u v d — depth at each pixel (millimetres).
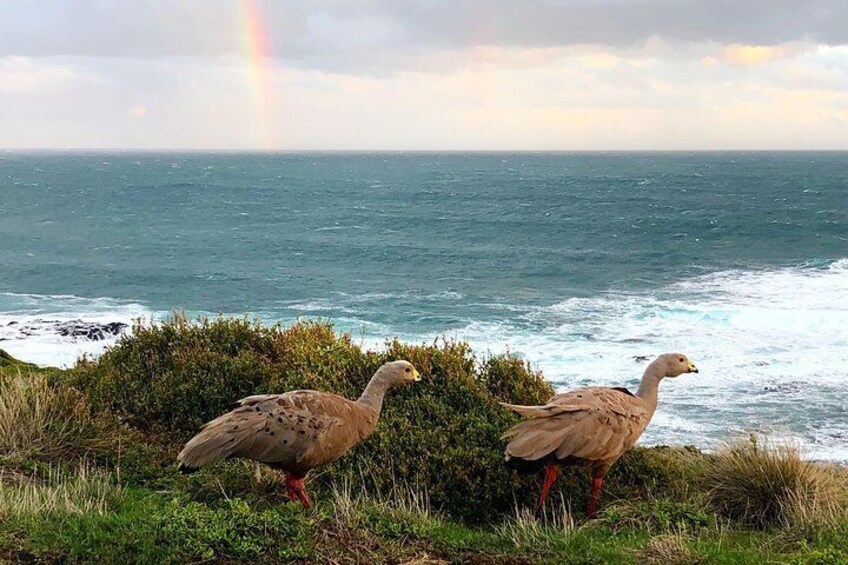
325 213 100500
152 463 8164
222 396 9250
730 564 6391
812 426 21078
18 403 8641
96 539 5879
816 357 28078
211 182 165000
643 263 56719
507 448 7402
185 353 10008
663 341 31172
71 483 7379
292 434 6535
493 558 6480
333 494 7539
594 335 33031
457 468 8109
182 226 86625
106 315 40406
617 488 8750
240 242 73188
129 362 10219
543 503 7898
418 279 52844
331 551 6082
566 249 65812
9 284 51531
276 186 153750
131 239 75312
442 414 8836
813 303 37750
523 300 43656
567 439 7449
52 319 37750
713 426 21109
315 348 9977
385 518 6824
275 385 9047
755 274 49156
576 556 6562
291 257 63938
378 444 8273
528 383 10023
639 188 141000
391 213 99438
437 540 6711
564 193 130500
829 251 59281
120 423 9023
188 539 5793
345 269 57906
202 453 6359
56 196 126438
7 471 7602
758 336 31453
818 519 7484
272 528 6113
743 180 164000
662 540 6793
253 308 43531
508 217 92438
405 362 7562
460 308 41625
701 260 56781
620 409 7832
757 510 8172
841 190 130625
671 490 8852
